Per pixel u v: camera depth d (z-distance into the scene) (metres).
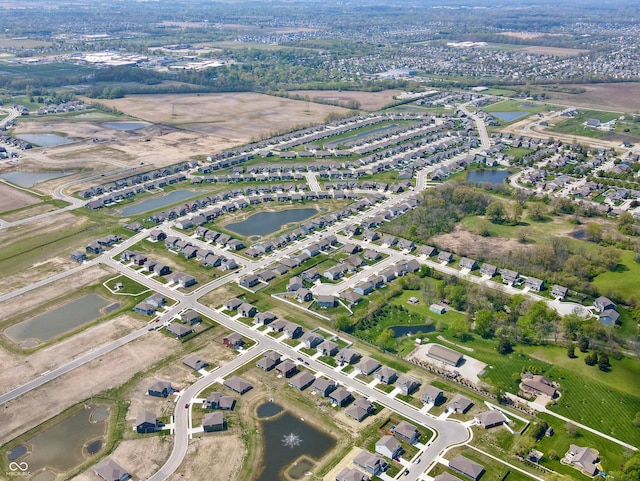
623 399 150.00
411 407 147.75
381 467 128.75
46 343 174.50
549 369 161.88
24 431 140.38
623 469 126.38
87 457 132.62
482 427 140.62
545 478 125.62
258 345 173.88
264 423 143.00
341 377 159.25
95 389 154.62
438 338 177.25
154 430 140.25
